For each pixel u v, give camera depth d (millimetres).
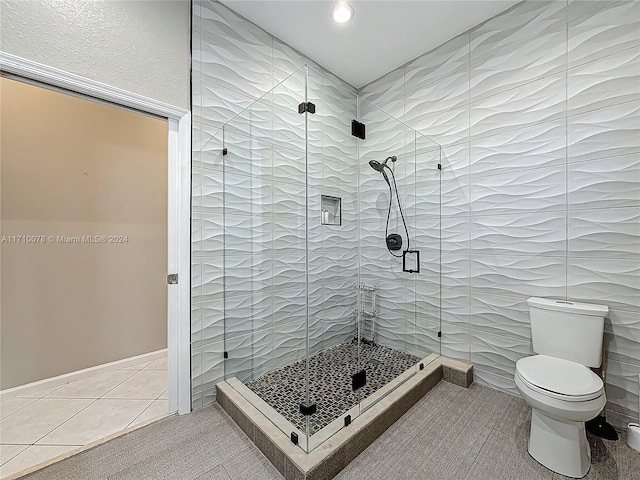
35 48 1379
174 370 1872
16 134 2137
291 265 1856
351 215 2102
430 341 2434
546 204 1910
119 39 1629
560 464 1398
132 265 2697
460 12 2076
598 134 1722
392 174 2283
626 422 1655
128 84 1652
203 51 1956
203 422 1792
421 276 2395
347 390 1857
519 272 2033
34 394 2150
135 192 2715
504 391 2119
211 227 2002
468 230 2275
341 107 2018
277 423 1590
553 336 1785
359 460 1482
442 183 2420
